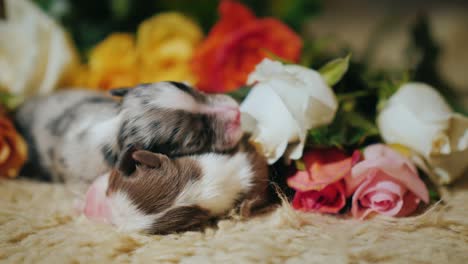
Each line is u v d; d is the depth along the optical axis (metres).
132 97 0.50
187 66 0.67
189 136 0.48
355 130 0.51
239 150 0.50
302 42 0.65
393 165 0.48
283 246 0.45
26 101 0.67
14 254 0.44
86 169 0.57
